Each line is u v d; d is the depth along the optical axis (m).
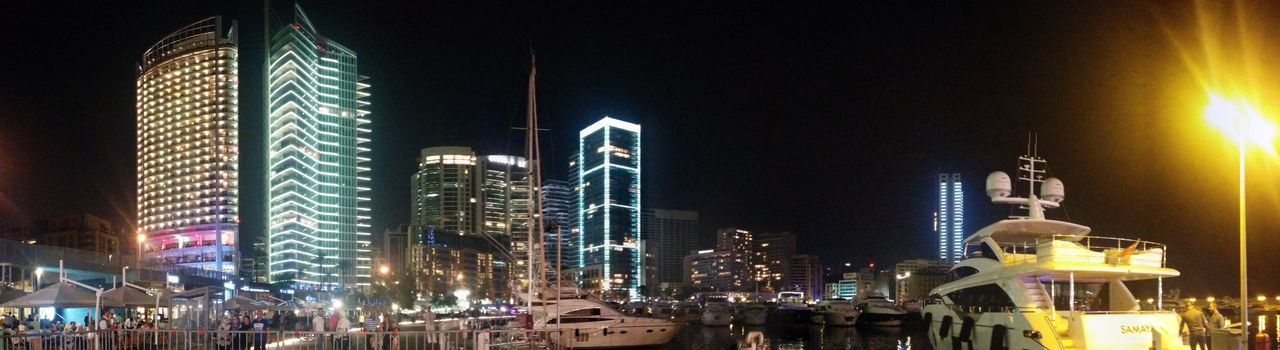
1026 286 31.45
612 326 56.38
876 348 70.94
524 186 94.19
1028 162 38.06
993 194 37.28
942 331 37.19
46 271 77.50
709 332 96.50
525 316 48.12
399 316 108.19
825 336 85.94
